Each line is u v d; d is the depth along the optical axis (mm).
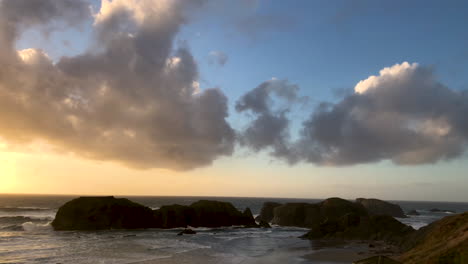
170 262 39656
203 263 39969
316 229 69250
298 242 61656
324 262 42062
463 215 34844
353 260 43531
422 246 35156
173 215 81938
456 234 29828
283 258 44781
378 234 64125
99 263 37656
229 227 87812
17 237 57031
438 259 24109
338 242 61562
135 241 56719
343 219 70500
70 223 70250
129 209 76312
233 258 43969
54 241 53594
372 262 18828
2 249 45031
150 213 79688
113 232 68250
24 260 38094
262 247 54656
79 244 51125
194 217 86062
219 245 55594
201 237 65938
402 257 32719
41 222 77312
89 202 74250
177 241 58875
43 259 38875
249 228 86938
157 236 64875
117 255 42938
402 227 65125
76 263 37281
